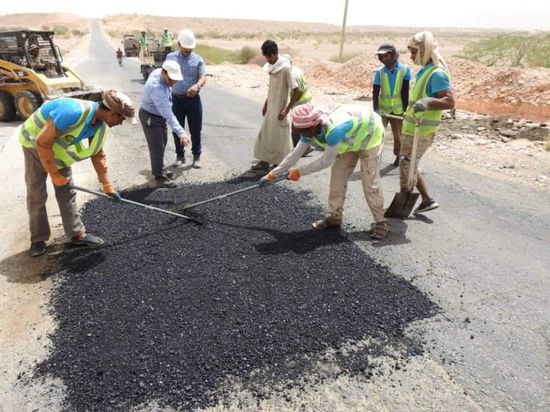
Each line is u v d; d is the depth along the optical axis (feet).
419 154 14.57
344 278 11.64
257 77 62.49
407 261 12.74
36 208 12.23
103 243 13.26
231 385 8.27
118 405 7.85
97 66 78.02
